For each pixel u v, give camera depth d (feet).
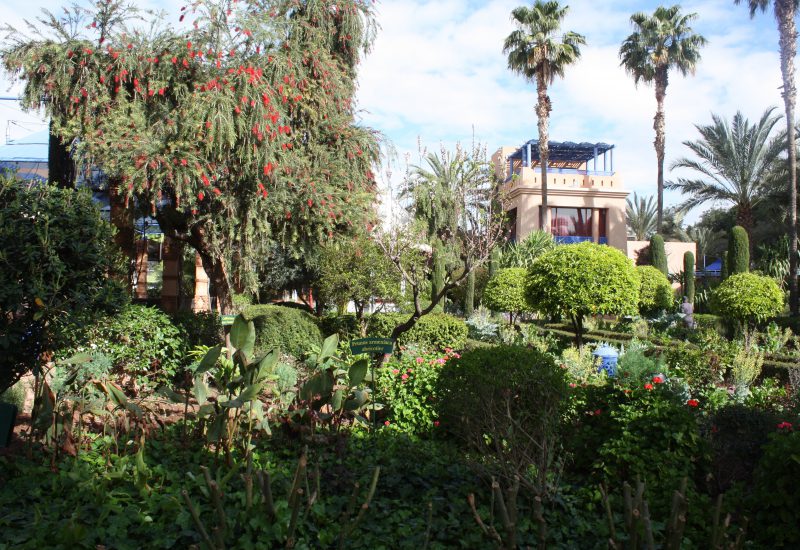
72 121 25.45
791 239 67.00
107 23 25.88
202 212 28.12
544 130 84.17
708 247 119.14
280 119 26.50
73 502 11.09
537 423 15.26
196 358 23.61
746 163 81.92
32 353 14.71
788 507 11.08
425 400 20.07
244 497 10.98
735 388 24.52
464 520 12.18
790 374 27.61
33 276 13.57
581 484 15.17
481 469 13.87
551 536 11.87
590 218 99.09
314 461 14.52
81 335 15.39
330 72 31.12
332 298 43.16
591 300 37.04
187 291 61.57
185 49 25.94
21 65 25.52
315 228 30.01
